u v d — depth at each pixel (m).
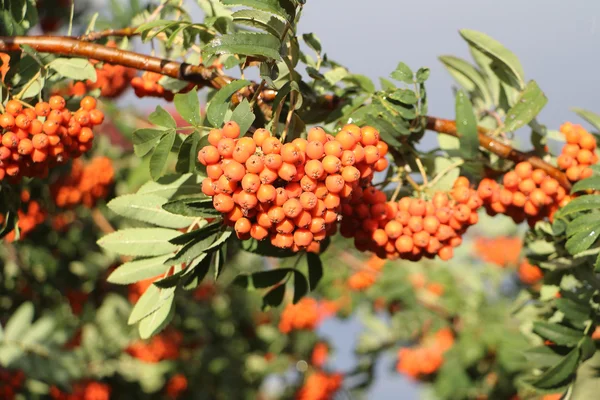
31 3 0.98
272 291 0.97
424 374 1.66
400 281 1.58
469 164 0.98
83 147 0.93
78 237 1.36
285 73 0.95
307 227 0.86
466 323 1.56
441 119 0.97
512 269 1.69
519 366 1.42
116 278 0.90
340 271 1.75
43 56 0.97
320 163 0.85
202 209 0.87
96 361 1.47
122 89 1.14
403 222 0.93
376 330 1.73
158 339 1.59
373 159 0.87
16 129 0.91
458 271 1.69
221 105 0.88
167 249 0.91
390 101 0.95
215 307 1.81
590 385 1.05
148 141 0.89
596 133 1.00
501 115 1.01
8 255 1.27
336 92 0.97
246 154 0.84
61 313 1.37
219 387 1.77
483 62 1.00
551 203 0.97
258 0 0.87
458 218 0.93
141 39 0.96
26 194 1.12
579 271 1.00
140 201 0.92
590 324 0.97
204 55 0.86
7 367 1.20
